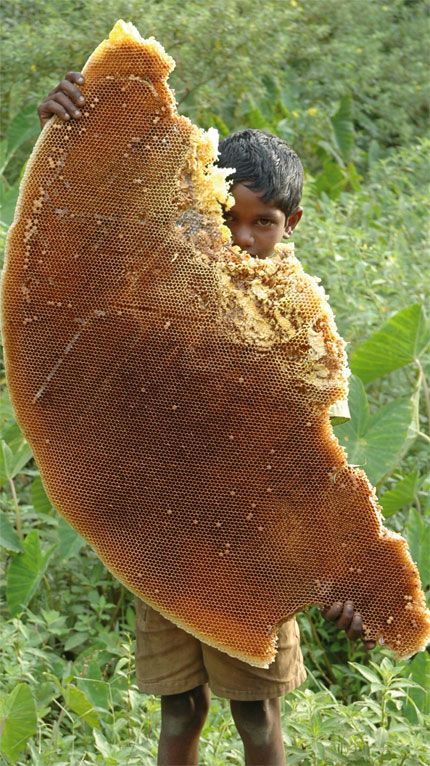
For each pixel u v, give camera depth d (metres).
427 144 7.64
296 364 2.97
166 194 2.98
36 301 3.05
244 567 3.05
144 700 4.00
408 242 6.72
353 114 8.93
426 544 4.63
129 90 2.96
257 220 3.28
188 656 3.35
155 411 3.03
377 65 8.90
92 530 3.13
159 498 3.07
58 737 3.85
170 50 7.33
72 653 4.74
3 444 4.74
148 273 2.99
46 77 7.23
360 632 3.02
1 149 6.75
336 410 3.22
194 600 3.09
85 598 4.77
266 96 8.51
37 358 3.08
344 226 6.42
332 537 3.01
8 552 4.91
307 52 8.55
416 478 4.83
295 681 3.38
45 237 3.02
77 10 7.46
